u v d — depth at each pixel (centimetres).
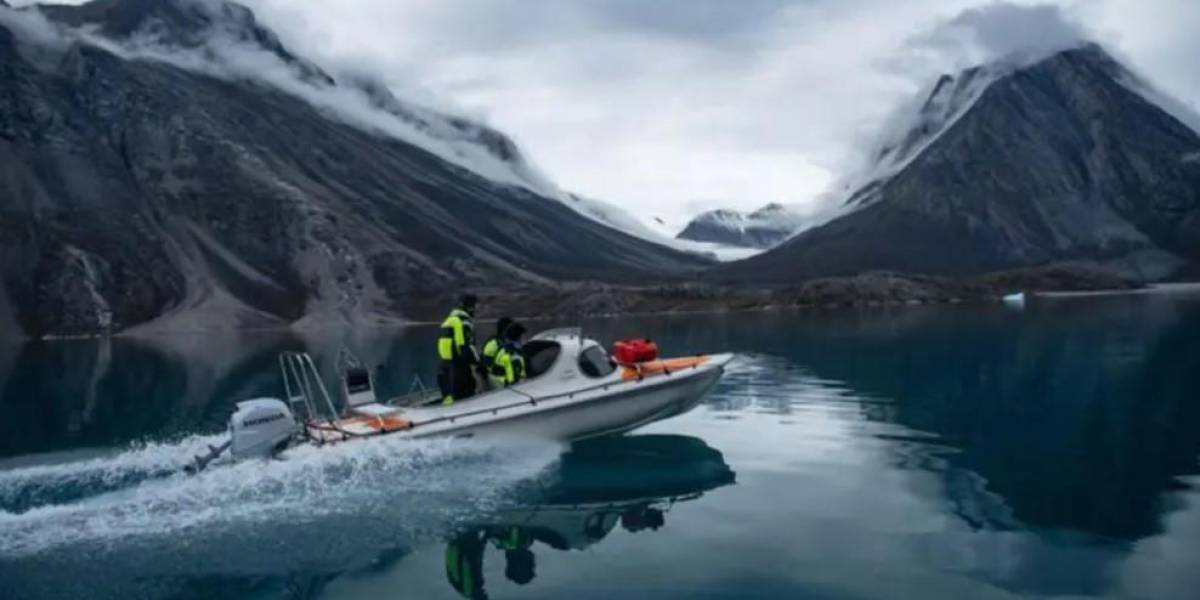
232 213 10781
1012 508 949
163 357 3962
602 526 927
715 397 1838
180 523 943
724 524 922
